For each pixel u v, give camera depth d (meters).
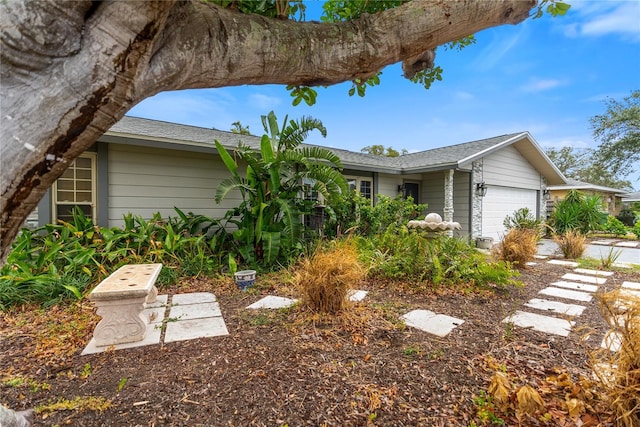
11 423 0.92
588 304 3.71
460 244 5.03
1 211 0.70
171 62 0.86
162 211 6.20
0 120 0.67
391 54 1.23
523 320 3.16
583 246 7.18
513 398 1.75
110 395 1.94
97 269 4.46
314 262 3.42
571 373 2.12
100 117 0.76
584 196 12.66
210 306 3.63
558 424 1.62
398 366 2.27
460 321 3.14
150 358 2.41
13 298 3.55
